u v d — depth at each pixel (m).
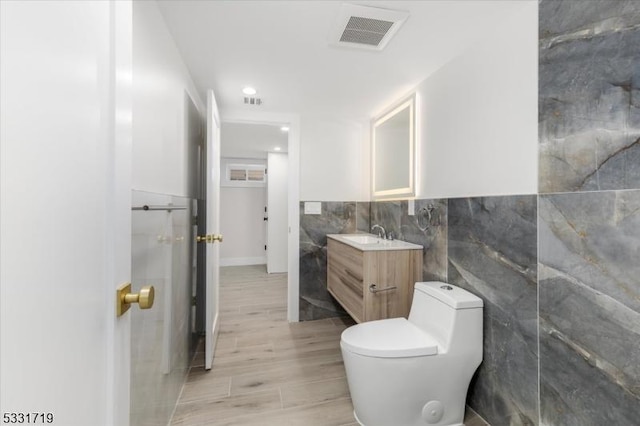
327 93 2.30
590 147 1.03
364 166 2.98
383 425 1.38
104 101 0.57
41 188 0.40
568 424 1.09
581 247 1.06
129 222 0.68
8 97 0.35
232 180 5.36
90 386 0.52
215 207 2.22
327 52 1.68
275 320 2.82
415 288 1.75
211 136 1.92
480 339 1.47
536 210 1.23
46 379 0.41
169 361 1.46
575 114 1.08
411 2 1.27
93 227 0.53
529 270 1.26
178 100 1.64
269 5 1.28
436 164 1.93
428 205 1.98
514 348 1.32
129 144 0.68
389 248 1.94
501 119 1.41
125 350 0.66
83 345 0.50
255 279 4.36
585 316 1.04
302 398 1.67
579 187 1.07
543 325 1.20
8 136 0.35
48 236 0.42
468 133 1.64
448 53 1.70
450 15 1.36
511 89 1.36
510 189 1.36
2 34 0.34
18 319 0.36
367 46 1.62
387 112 2.61
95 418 0.54
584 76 1.05
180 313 1.70
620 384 0.94
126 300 0.63
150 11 1.18
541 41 1.21
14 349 0.36
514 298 1.33
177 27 1.43
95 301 0.54
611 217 0.97
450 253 1.76
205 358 2.02
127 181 0.67
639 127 0.90
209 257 1.94
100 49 0.56
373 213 2.89
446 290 1.60
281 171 4.87
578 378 1.06
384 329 1.58
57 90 0.44
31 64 0.39
